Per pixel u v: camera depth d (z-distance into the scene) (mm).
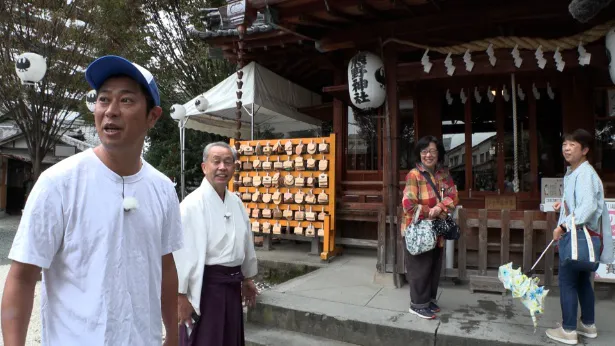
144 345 1439
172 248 1722
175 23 10680
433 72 4336
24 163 16469
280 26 4293
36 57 6906
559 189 5426
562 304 3109
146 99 1479
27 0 9891
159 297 1554
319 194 5801
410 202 3590
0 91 10422
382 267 4594
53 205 1314
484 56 4133
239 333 2721
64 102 11359
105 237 1364
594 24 4355
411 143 6500
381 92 4539
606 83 5430
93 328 1312
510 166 5898
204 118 8461
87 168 1414
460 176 6145
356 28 4613
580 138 3158
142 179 1538
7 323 1252
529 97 5754
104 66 1383
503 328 3305
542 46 3959
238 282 2688
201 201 2617
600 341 3088
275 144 5953
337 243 6395
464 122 6117
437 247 3686
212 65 10609
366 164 6844
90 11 10383
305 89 8297
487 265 4684
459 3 4180
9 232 11500
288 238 6523
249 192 6215
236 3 4074
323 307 3795
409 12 4230
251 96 6816
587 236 3010
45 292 1359
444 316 3582
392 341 3340
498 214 4551
